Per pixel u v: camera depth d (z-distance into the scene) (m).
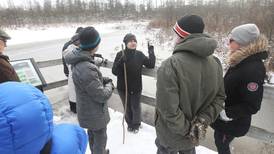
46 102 0.93
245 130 2.21
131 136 3.39
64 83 4.91
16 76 2.23
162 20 24.28
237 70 2.07
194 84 1.77
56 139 1.07
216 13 21.72
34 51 12.58
